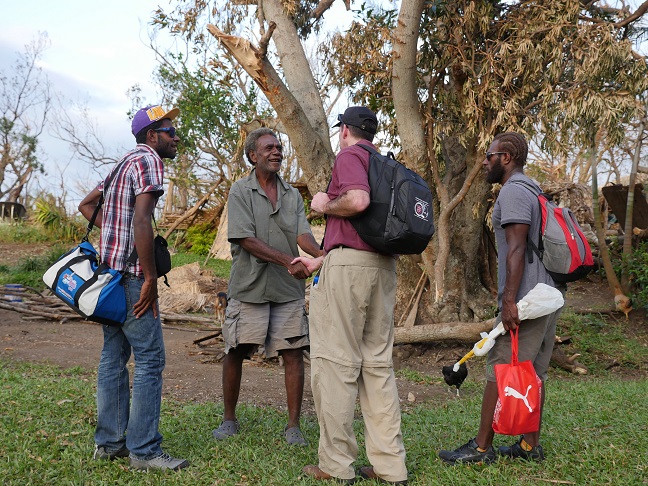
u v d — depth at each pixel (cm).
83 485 367
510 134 416
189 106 2267
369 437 381
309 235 496
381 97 1052
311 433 492
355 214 358
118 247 381
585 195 1625
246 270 473
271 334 478
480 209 1063
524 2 924
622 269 1227
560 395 666
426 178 955
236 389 484
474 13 895
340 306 370
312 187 967
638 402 606
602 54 844
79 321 1131
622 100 858
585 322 1143
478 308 1061
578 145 936
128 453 408
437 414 583
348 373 371
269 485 378
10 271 1670
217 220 2194
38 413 496
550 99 877
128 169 384
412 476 391
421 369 922
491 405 405
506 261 391
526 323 391
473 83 909
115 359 403
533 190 400
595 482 376
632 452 428
